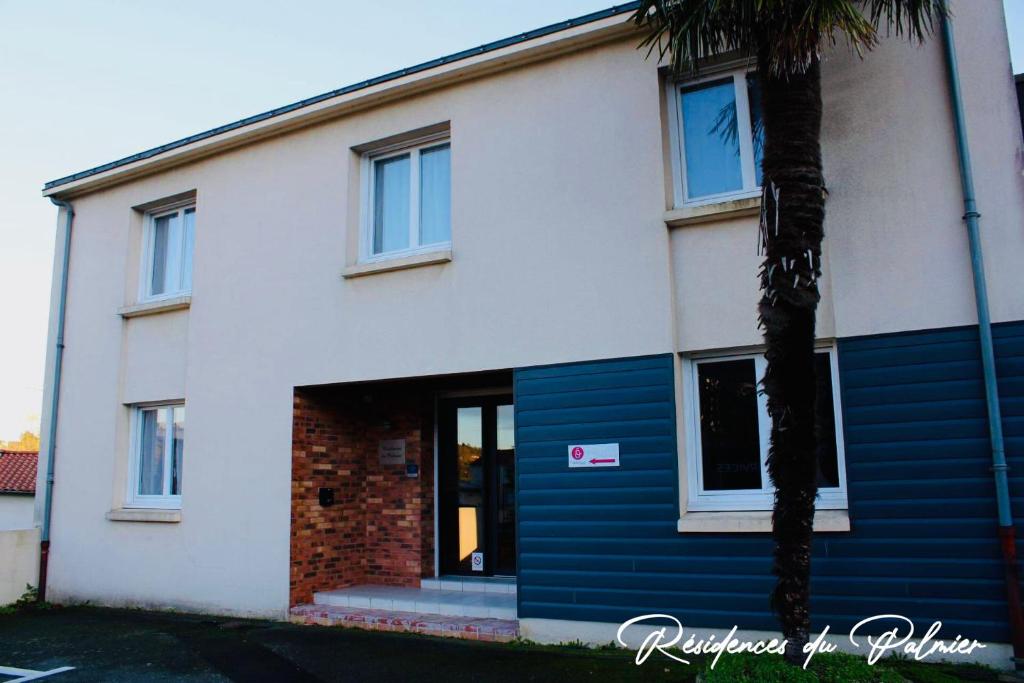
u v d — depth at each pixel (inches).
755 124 285.0
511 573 361.7
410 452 377.4
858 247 255.8
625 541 275.7
